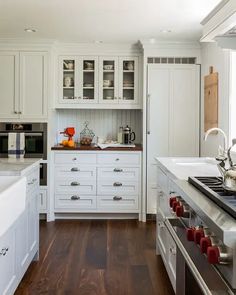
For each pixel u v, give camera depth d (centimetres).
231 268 122
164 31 426
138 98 499
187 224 188
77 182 487
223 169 200
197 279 139
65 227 453
